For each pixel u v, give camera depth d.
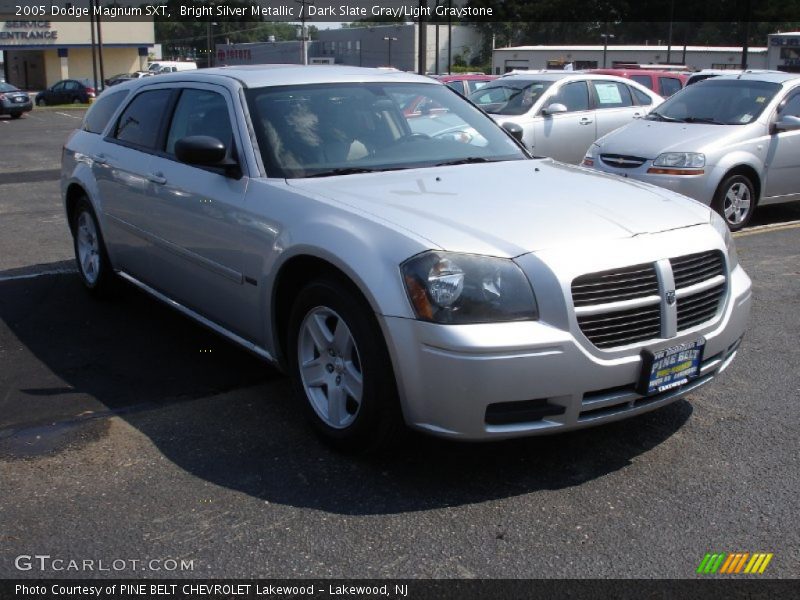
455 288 3.28
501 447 3.93
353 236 3.57
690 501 3.47
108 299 6.38
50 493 3.52
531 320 3.30
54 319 5.94
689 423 4.22
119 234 5.71
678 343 3.57
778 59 34.81
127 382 4.76
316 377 3.90
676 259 3.61
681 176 8.62
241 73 5.03
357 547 3.14
